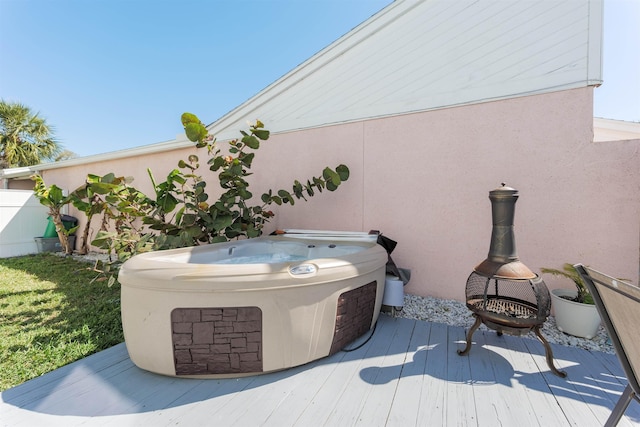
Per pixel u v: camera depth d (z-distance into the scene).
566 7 3.24
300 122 5.01
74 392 2.07
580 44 3.18
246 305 2.12
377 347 2.72
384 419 1.82
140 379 2.22
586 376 2.26
